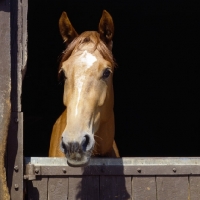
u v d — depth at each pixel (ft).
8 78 7.73
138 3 16.74
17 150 7.80
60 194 7.98
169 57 20.48
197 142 20.77
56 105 20.30
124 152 20.62
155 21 18.57
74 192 8.00
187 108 20.86
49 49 19.85
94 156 9.00
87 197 8.02
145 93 20.92
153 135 20.81
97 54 7.91
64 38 8.77
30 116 20.07
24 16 8.11
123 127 20.79
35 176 7.85
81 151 7.03
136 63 20.59
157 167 8.10
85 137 7.16
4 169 7.49
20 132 7.84
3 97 7.67
